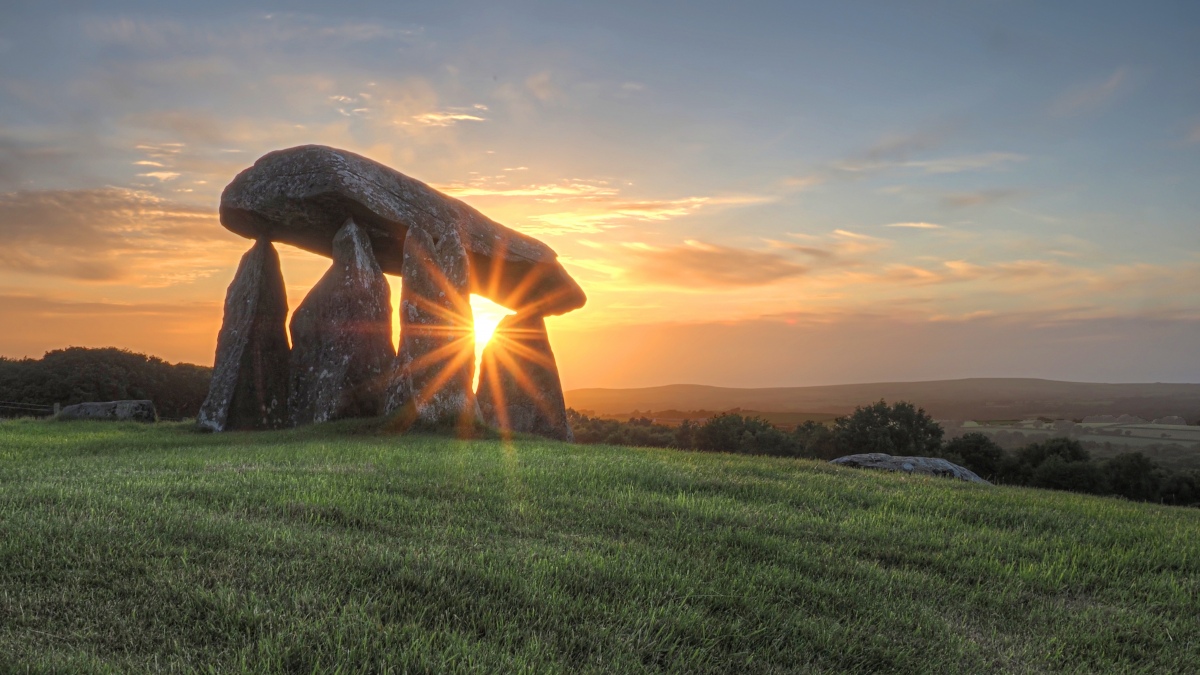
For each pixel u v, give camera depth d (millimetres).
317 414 20562
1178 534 10750
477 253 23562
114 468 11562
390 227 21781
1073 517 11656
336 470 11227
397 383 20031
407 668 4945
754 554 8281
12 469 11398
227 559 6539
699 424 48844
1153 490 39156
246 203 21234
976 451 43969
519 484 10797
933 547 9328
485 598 6125
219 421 20578
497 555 7227
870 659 6039
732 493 11578
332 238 22766
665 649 5730
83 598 5660
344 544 7172
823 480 13289
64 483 9602
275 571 6355
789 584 7344
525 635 5664
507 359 27703
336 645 5145
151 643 5133
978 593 7785
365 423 18969
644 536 8656
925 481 14414
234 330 21766
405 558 6844
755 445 46188
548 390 27391
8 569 6027
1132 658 6598
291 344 22062
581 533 8570
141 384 38375
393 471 11367
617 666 5312
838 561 8312
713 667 5543
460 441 17141
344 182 20281
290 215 21438
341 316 21062
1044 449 42750
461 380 19984
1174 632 7105
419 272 20828
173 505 8234
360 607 5746
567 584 6688
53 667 4652
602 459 14133
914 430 45312
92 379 36406
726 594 6824
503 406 27188
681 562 7602
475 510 9148
